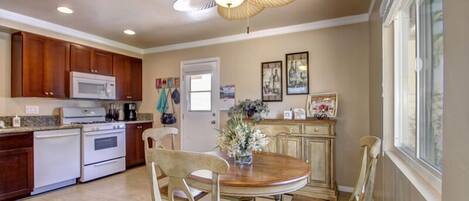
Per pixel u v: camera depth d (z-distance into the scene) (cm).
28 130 318
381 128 238
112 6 304
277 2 221
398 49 213
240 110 367
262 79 400
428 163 139
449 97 80
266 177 163
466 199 68
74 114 418
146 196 323
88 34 417
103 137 407
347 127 342
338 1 292
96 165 394
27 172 317
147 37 436
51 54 369
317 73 361
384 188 221
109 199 313
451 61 78
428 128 142
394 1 177
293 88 376
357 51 338
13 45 349
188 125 466
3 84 345
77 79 393
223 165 122
